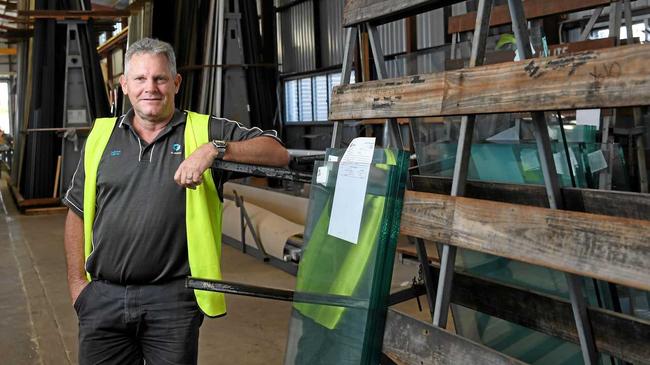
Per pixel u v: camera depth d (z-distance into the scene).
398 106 1.60
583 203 1.36
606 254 1.10
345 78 1.92
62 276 4.74
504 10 2.98
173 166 1.75
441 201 1.44
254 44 6.75
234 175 1.85
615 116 2.82
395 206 1.46
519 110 1.28
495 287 1.67
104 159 1.77
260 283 4.34
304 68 11.97
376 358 1.52
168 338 1.78
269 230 4.89
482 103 1.36
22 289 4.42
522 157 1.83
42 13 7.71
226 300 3.97
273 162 1.78
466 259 2.03
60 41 8.09
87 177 1.78
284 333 3.40
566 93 1.19
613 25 3.32
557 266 1.18
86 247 1.81
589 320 1.36
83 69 7.98
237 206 5.32
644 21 5.78
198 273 1.74
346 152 1.61
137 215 1.73
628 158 2.79
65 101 7.91
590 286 1.62
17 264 5.19
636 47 1.07
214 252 1.76
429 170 2.16
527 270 1.83
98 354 1.83
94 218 1.80
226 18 6.58
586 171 1.85
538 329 1.58
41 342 3.39
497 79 1.33
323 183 1.69
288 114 12.78
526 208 1.25
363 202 1.52
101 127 1.82
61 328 3.59
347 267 1.56
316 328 1.67
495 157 1.92
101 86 8.13
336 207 1.62
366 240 1.49
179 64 6.97
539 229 1.22
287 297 1.78
